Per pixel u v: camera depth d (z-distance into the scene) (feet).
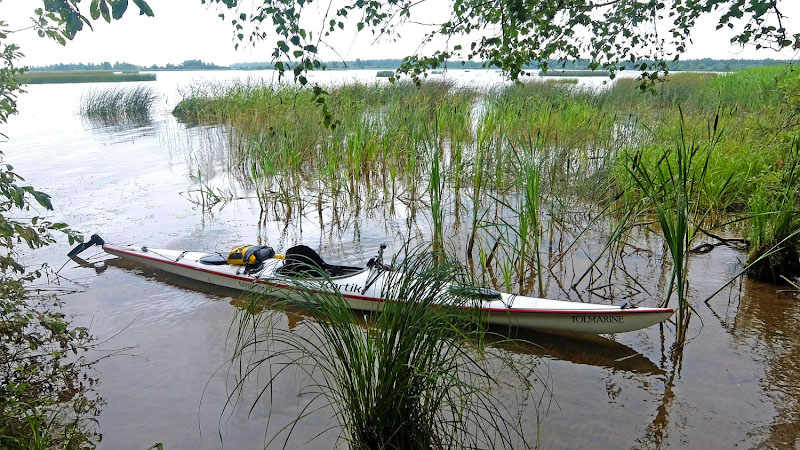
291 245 28.71
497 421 14.32
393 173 35.35
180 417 14.98
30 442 13.15
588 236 28.37
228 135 49.47
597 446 13.37
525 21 18.28
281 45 14.12
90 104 85.20
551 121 43.52
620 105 57.82
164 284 24.26
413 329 12.35
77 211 34.60
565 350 18.08
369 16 17.52
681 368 16.65
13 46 14.67
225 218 33.42
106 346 18.79
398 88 68.13
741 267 23.90
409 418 12.62
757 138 29.19
